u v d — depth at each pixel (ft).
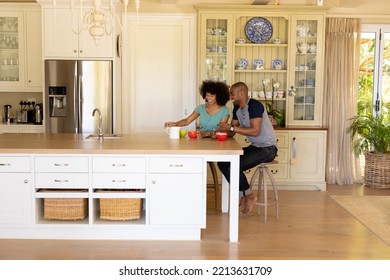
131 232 14.21
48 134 16.89
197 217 13.89
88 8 20.31
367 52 23.49
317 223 16.35
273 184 16.84
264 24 22.06
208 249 13.57
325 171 22.70
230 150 13.52
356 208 18.51
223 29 21.81
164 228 14.03
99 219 14.40
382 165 22.02
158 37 22.82
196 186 13.78
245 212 16.26
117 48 21.29
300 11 21.61
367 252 13.48
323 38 21.75
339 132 22.88
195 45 22.76
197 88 22.08
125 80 22.72
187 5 22.56
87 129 20.74
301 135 21.62
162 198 13.82
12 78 22.13
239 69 22.08
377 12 22.62
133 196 13.88
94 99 20.61
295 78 22.13
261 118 16.01
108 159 13.69
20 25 21.70
